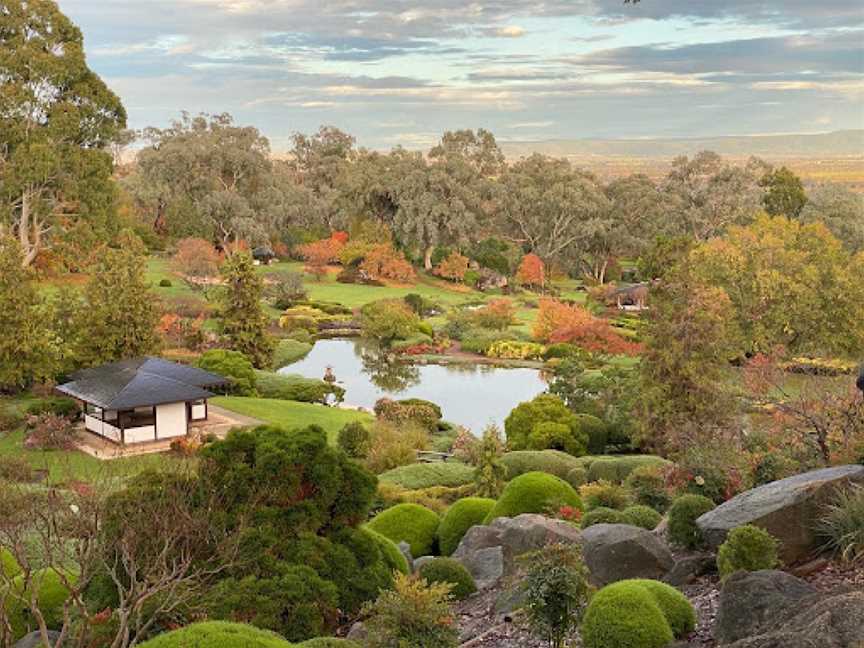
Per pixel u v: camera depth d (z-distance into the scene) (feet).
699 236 270.46
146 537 32.24
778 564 29.91
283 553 34.83
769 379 71.87
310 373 149.18
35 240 180.65
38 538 40.06
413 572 40.83
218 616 31.27
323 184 339.16
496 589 37.09
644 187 275.18
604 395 106.01
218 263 215.92
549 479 48.88
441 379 147.23
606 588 26.89
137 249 186.70
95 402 95.30
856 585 26.94
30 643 30.35
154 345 120.78
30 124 173.27
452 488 73.92
